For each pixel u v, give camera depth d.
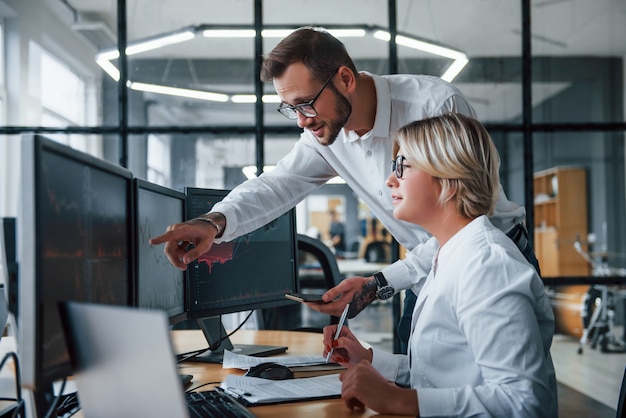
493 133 4.57
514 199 4.50
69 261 1.00
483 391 1.11
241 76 4.68
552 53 5.44
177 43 4.68
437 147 1.28
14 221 1.13
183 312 1.71
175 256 1.47
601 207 8.92
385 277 1.83
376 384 1.16
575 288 7.30
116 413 0.87
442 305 1.25
